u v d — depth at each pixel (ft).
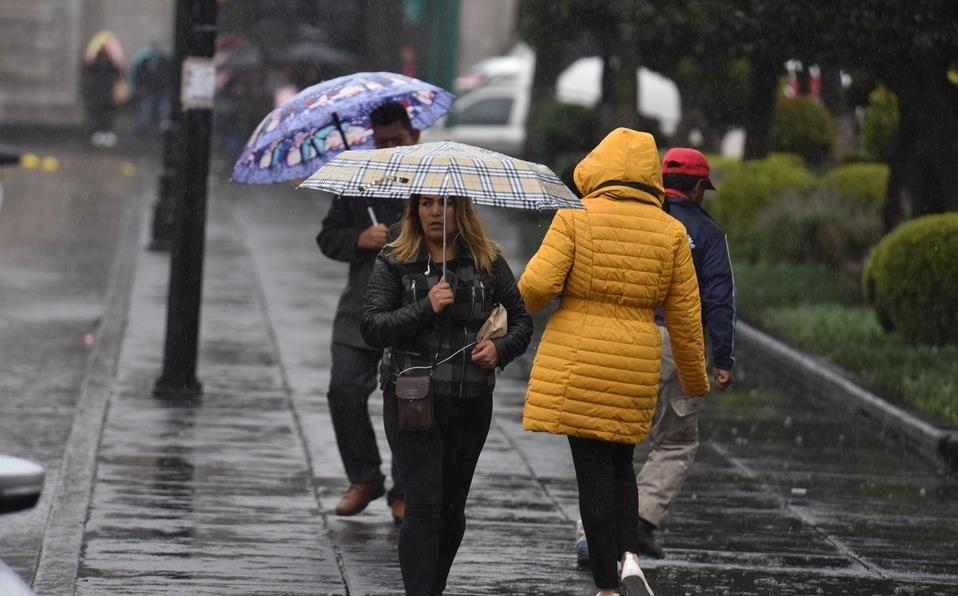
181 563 73.61
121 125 458.09
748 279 177.27
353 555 76.54
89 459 93.50
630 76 219.61
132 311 151.33
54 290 167.32
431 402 62.03
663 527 85.51
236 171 82.89
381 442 102.73
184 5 112.98
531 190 61.82
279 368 127.34
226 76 380.99
